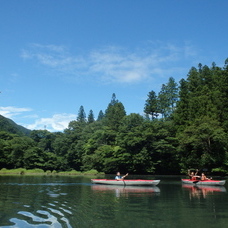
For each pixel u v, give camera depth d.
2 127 133.12
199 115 51.00
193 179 31.52
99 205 14.02
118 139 60.06
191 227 9.44
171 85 84.12
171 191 21.28
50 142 108.31
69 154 79.75
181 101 63.59
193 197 17.48
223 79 56.31
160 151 51.44
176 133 53.06
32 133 111.50
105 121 93.31
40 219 10.48
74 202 15.03
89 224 9.75
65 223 9.84
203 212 12.15
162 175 52.75
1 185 26.11
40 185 26.53
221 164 43.97
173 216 11.20
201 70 81.75
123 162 54.53
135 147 54.34
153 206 13.77
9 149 74.62
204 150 43.62
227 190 22.14
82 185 26.86
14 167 72.62
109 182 27.44
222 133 40.94
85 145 75.94
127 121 62.84
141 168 54.72
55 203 14.60
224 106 50.88
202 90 58.44
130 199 16.39
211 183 27.06
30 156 70.94
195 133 43.41
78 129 99.62
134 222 10.11
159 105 82.81
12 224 9.64
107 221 10.24
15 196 17.56
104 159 59.75
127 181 26.55
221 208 13.19
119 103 95.00
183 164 47.50
